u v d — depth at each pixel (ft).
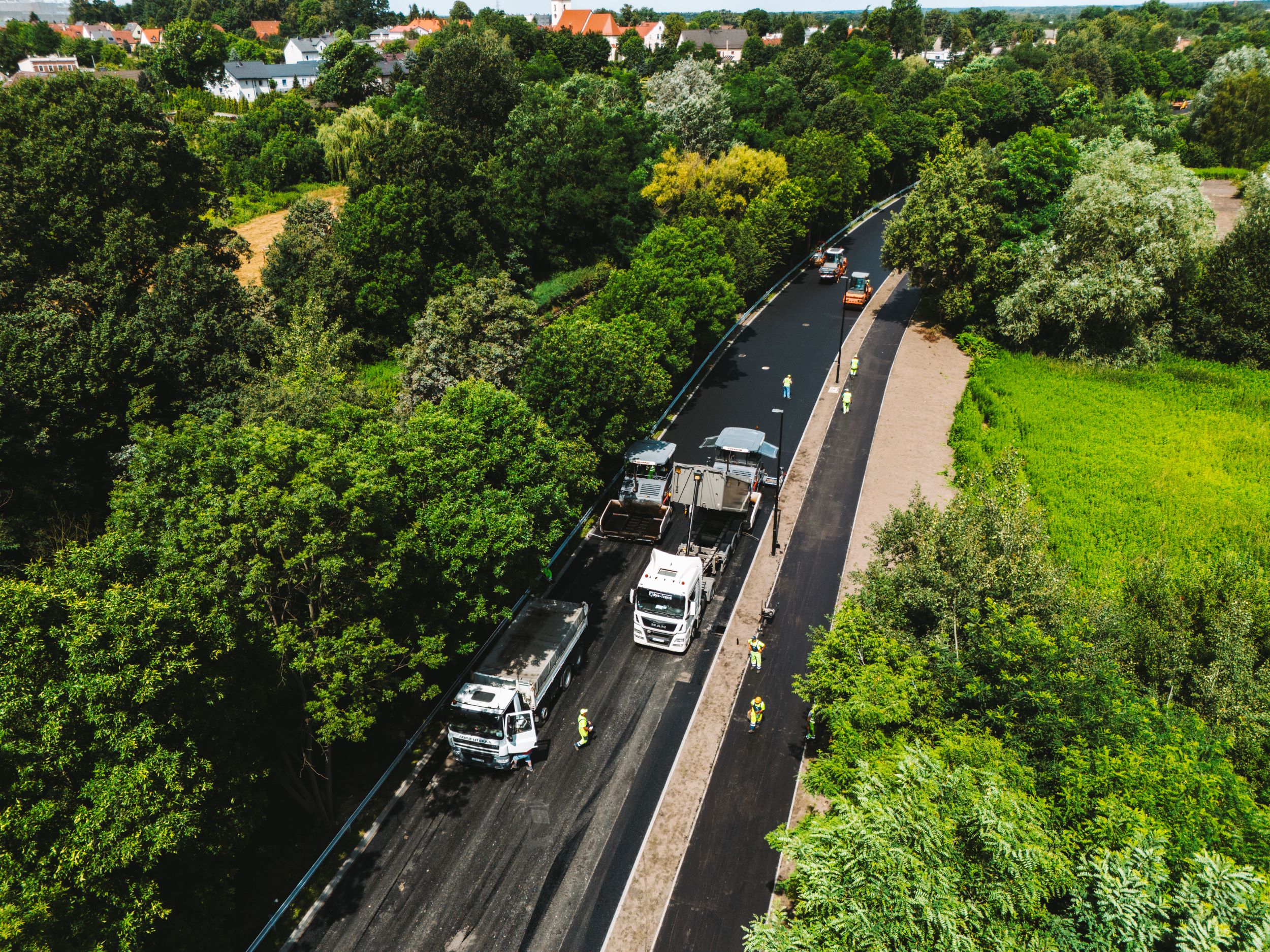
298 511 65.21
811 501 138.62
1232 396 177.99
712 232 191.52
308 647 68.03
